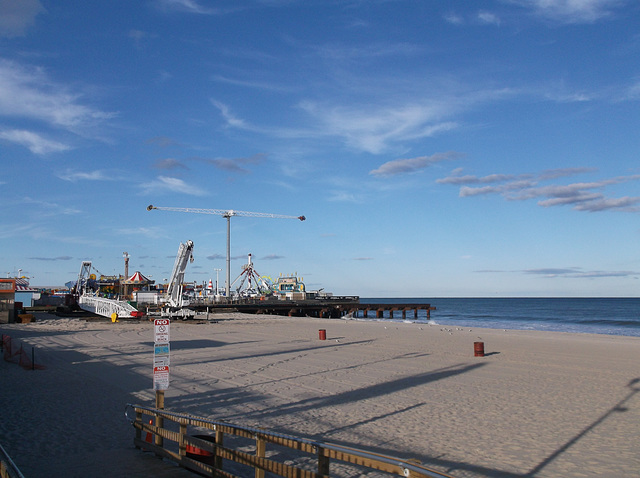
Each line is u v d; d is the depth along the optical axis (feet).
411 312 450.30
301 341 110.83
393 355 85.46
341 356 83.51
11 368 66.95
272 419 40.96
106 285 268.82
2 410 42.68
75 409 43.19
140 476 25.58
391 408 45.32
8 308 168.55
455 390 54.13
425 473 14.57
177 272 182.60
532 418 42.01
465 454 32.27
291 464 30.17
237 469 29.04
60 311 230.27
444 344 106.01
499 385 57.31
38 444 32.50
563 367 71.92
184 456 26.96
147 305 212.23
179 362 74.90
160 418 30.22
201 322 180.65
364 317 329.31
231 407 45.21
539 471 29.32
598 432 37.83
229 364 72.79
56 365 70.08
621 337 128.88
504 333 141.69
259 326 164.96
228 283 359.05
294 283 434.71
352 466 29.96
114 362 73.31
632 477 28.45
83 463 28.09
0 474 16.40
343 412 43.62
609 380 61.16
